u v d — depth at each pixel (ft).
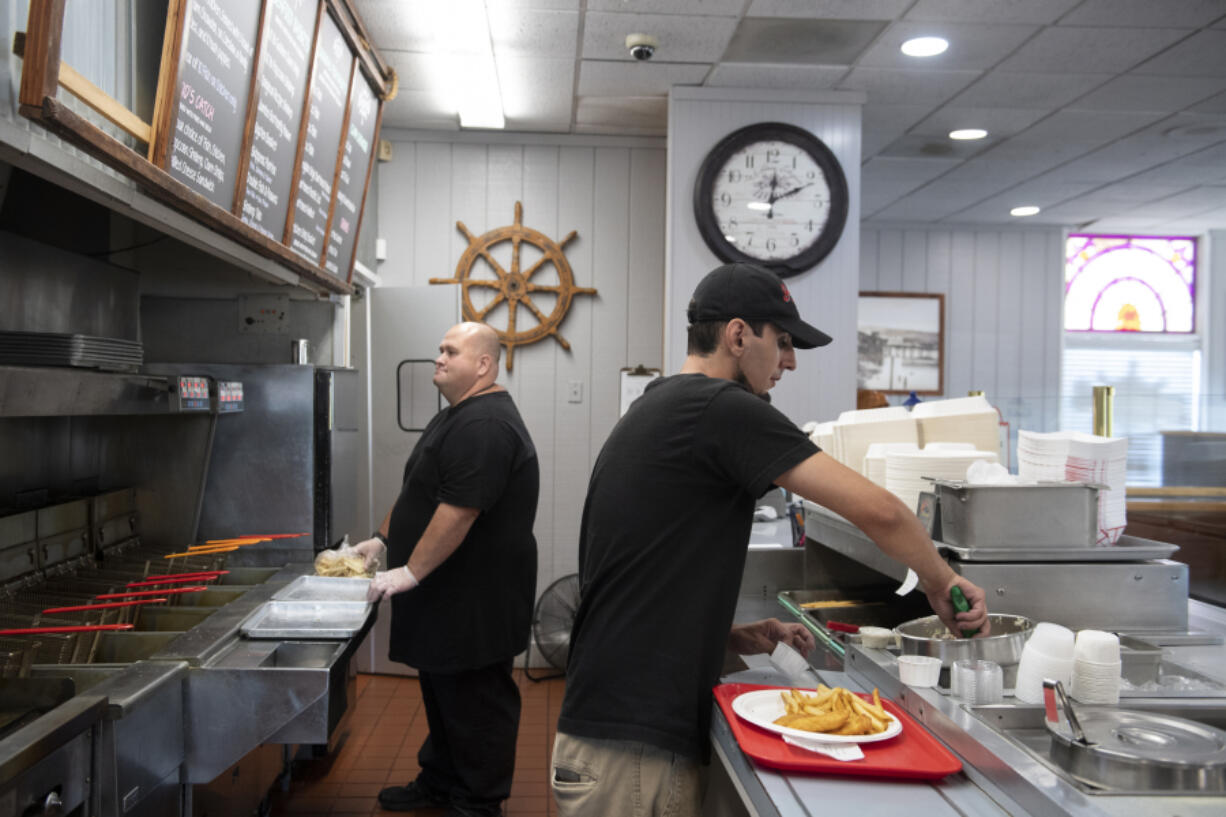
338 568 8.64
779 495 13.14
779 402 12.95
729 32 10.89
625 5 10.19
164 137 5.38
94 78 5.06
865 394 14.32
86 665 5.74
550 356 15.19
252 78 6.63
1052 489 5.10
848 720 3.95
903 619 7.11
